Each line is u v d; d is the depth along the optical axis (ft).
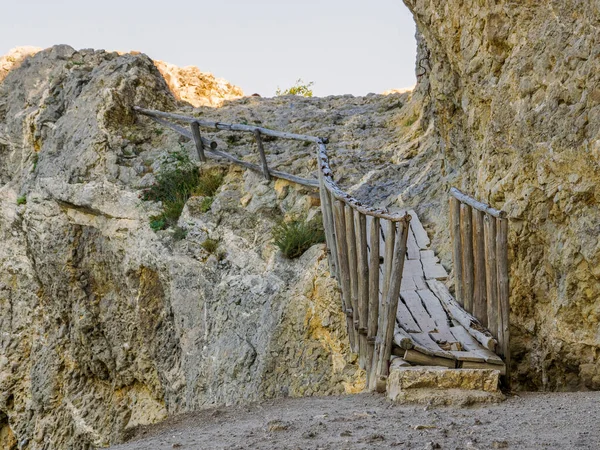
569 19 29.53
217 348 40.93
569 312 29.55
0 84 62.23
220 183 48.32
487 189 33.55
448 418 24.32
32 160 55.77
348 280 34.19
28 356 54.13
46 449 52.03
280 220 43.45
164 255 44.93
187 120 51.21
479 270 31.65
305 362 37.06
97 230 49.90
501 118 32.76
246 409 31.07
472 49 34.65
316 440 22.24
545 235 30.58
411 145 47.26
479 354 29.12
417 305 33.60
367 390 31.12
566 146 29.22
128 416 48.70
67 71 59.31
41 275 52.13
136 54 61.62
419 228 39.40
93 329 49.73
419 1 38.14
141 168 50.31
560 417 23.39
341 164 46.88
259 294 39.93
